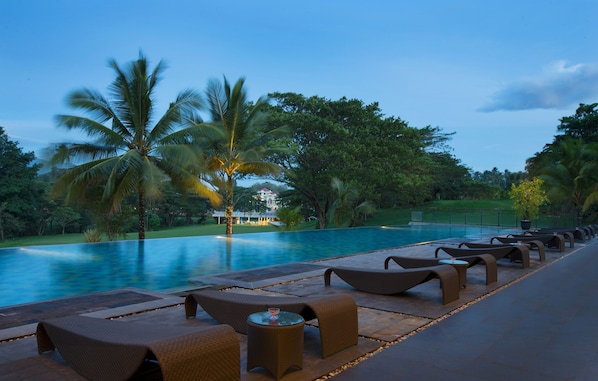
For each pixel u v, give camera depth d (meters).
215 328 3.10
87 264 10.98
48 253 12.68
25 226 36.38
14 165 35.66
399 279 6.42
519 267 9.86
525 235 14.85
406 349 4.14
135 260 11.73
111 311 5.39
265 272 8.72
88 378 3.24
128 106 16.73
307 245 16.52
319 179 30.62
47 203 37.44
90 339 3.16
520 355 3.98
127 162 15.68
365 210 31.20
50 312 5.38
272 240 18.19
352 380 3.38
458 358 3.90
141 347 2.74
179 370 2.69
